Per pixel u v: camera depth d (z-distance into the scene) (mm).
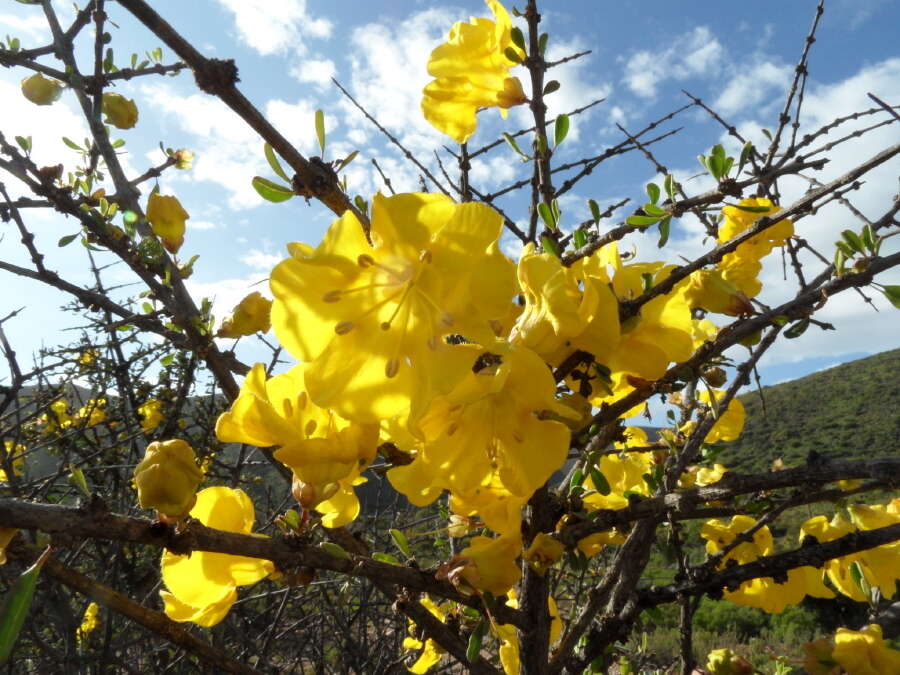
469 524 124
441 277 92
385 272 96
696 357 107
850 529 152
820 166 105
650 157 177
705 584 116
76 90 196
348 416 87
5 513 68
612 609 141
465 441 96
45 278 182
